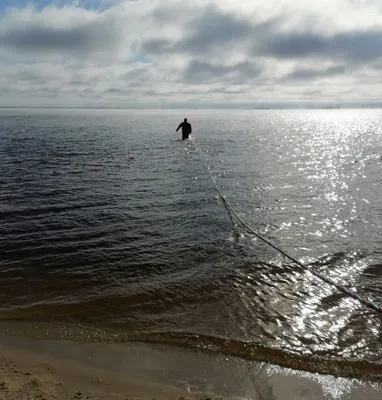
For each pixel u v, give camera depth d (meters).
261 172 18.89
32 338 5.25
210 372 4.57
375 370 4.66
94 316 5.90
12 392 3.97
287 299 6.48
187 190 14.89
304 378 4.49
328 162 22.41
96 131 46.06
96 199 13.30
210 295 6.59
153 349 5.05
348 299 6.48
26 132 42.66
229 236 9.66
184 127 35.09
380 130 57.72
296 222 10.83
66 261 8.00
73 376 4.38
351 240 9.33
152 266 7.80
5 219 10.89
